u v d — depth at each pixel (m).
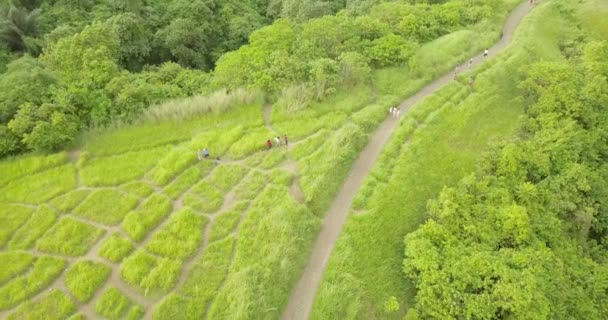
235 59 67.94
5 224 48.44
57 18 80.75
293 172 54.38
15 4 80.25
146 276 43.25
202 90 66.00
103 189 52.41
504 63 73.56
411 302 45.41
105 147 57.31
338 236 47.94
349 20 75.50
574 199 55.19
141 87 61.28
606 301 47.19
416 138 59.75
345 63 66.69
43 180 53.25
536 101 68.31
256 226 47.72
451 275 44.16
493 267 44.22
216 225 48.31
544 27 86.81
